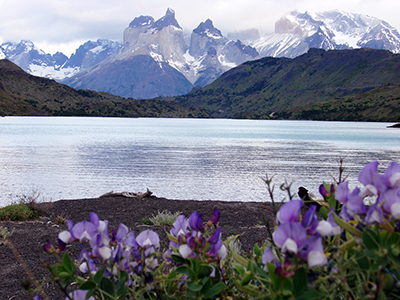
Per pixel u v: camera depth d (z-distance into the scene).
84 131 72.75
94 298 1.35
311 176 20.50
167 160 28.62
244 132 79.06
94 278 1.24
